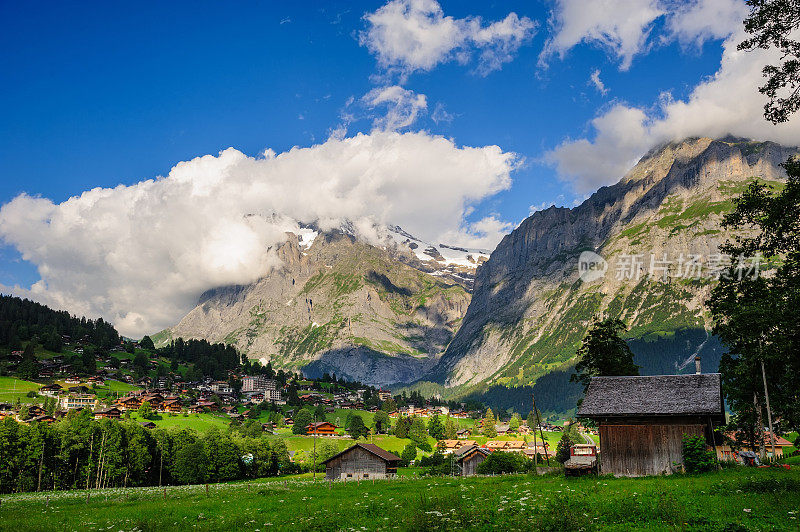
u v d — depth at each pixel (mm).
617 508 29156
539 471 61688
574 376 79875
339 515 35062
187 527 34875
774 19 32750
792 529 23109
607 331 79062
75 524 39406
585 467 53188
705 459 48062
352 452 109438
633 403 53250
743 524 24484
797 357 49688
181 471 141500
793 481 34656
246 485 91625
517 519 27781
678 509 27312
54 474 130750
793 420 65625
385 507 36906
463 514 29062
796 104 34031
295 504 44031
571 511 27812
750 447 74250
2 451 120438
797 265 43156
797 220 41844
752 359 58000
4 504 62531
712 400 50906
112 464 135875
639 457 51812
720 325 62875
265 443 168000
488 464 114938
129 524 37438
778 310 46250
